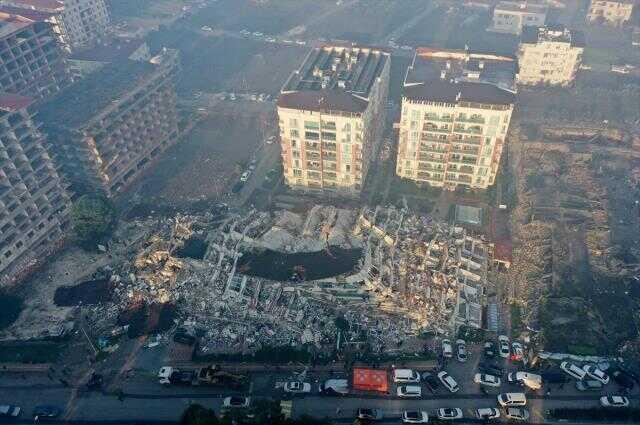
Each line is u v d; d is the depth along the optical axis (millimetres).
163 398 103625
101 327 117125
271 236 131250
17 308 122500
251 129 189625
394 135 178125
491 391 103125
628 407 98438
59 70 196250
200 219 144750
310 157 148250
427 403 101500
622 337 111750
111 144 153500
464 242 134625
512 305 120562
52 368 109438
